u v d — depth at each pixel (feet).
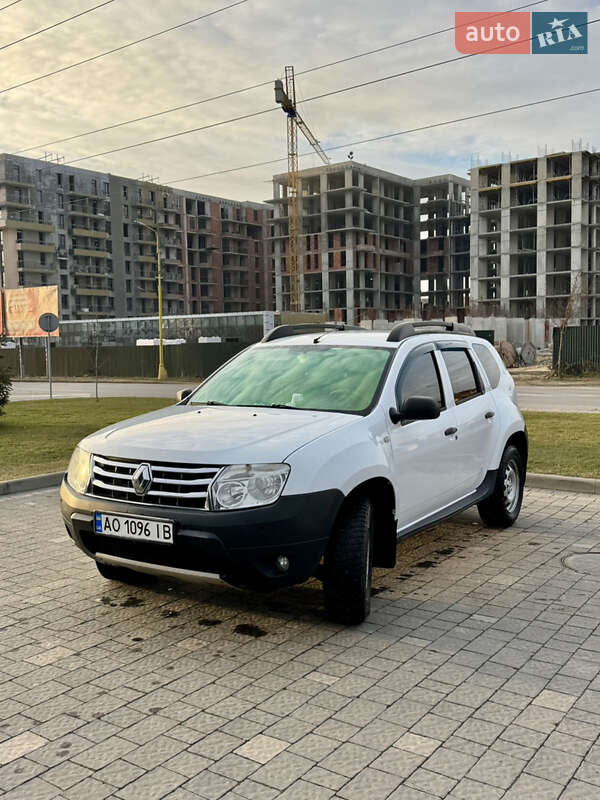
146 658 12.13
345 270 360.89
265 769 8.84
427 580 16.05
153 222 394.73
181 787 8.50
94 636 13.08
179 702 10.58
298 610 14.24
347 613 13.20
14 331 181.98
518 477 21.15
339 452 12.96
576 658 11.98
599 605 14.42
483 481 19.13
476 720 9.98
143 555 12.70
